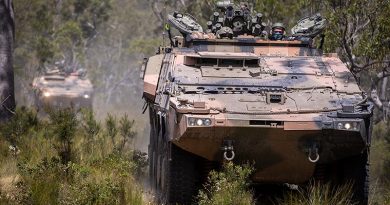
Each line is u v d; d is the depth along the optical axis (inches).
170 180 1328.7
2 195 1248.8
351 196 1325.0
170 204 1337.4
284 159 1301.7
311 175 1348.4
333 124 1239.5
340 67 1470.2
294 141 1263.5
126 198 1275.8
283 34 1689.2
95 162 1552.7
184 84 1376.7
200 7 3070.9
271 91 1349.7
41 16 4352.9
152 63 1636.3
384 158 1892.2
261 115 1259.2
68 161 1553.9
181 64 1464.1
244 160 1307.8
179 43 1749.5
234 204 1184.8
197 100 1304.1
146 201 1343.5
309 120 1243.8
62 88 3715.6
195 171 1371.8
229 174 1215.6
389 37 1865.2
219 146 1275.8
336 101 1316.4
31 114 2206.0
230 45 1603.1
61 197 1252.5
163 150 1423.5
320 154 1288.1
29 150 1753.2
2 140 1891.0
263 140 1263.5
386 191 1480.1
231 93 1341.0
